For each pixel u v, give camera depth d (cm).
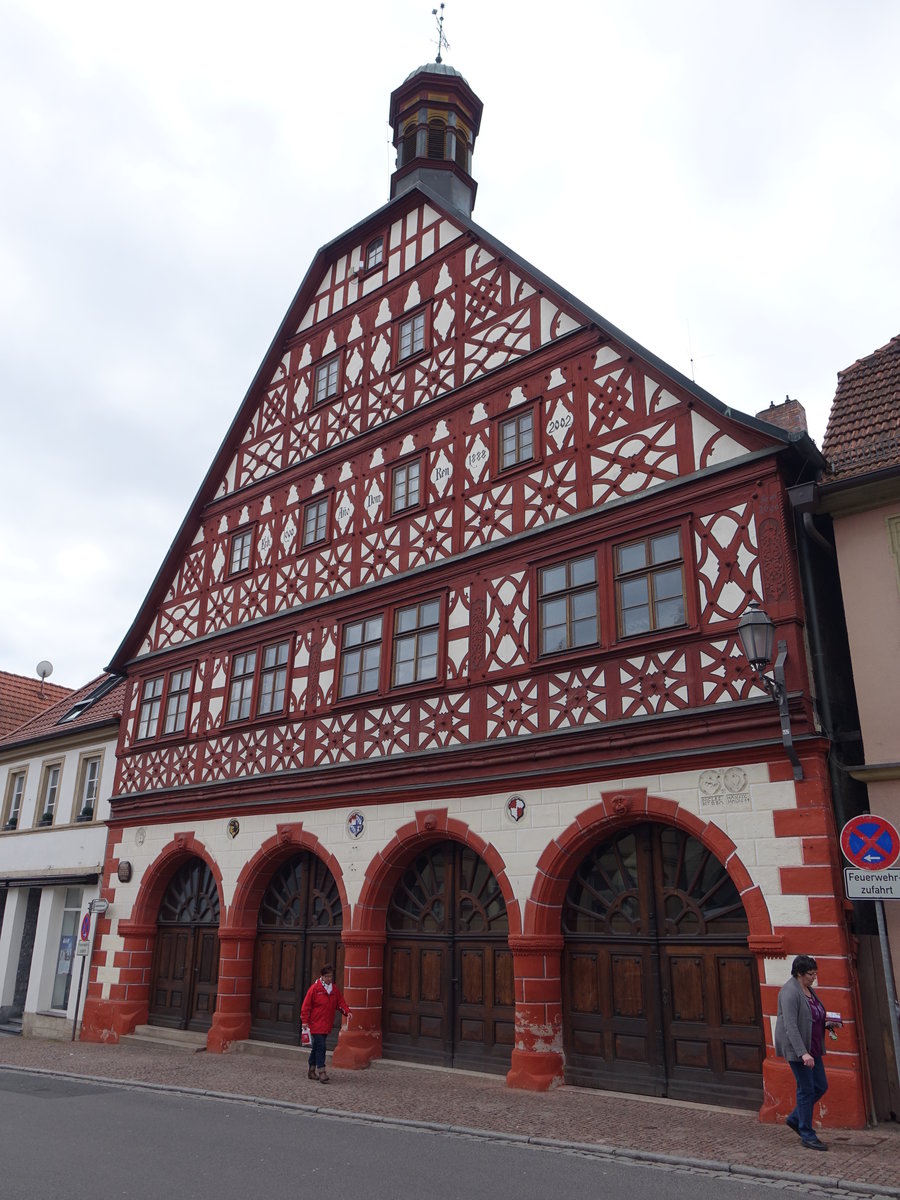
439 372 1584
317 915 1538
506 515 1388
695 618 1125
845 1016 920
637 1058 1099
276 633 1722
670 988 1091
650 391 1262
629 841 1166
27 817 2272
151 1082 1234
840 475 1088
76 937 2014
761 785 1031
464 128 2022
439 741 1364
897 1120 920
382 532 1586
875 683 1024
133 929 1797
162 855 1789
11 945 2170
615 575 1223
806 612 1091
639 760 1124
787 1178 725
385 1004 1380
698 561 1148
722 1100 1020
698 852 1106
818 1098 836
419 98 1992
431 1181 706
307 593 1695
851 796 1047
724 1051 1034
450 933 1323
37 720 2586
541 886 1184
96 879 1961
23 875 2167
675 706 1120
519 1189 686
